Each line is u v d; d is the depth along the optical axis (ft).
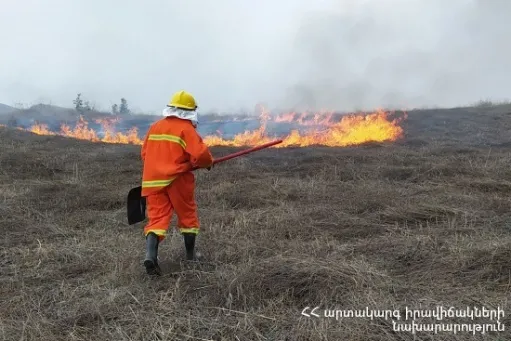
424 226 15.64
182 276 11.73
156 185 12.26
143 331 9.02
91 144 43.34
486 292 10.09
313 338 8.44
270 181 23.44
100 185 23.97
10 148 36.63
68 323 9.47
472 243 12.92
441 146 40.29
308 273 10.78
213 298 10.35
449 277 10.99
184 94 12.89
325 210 17.46
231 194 20.49
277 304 9.90
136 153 35.50
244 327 9.00
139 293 10.77
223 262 12.83
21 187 22.93
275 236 14.89
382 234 14.94
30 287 11.32
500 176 23.44
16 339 8.80
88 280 11.77
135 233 15.83
